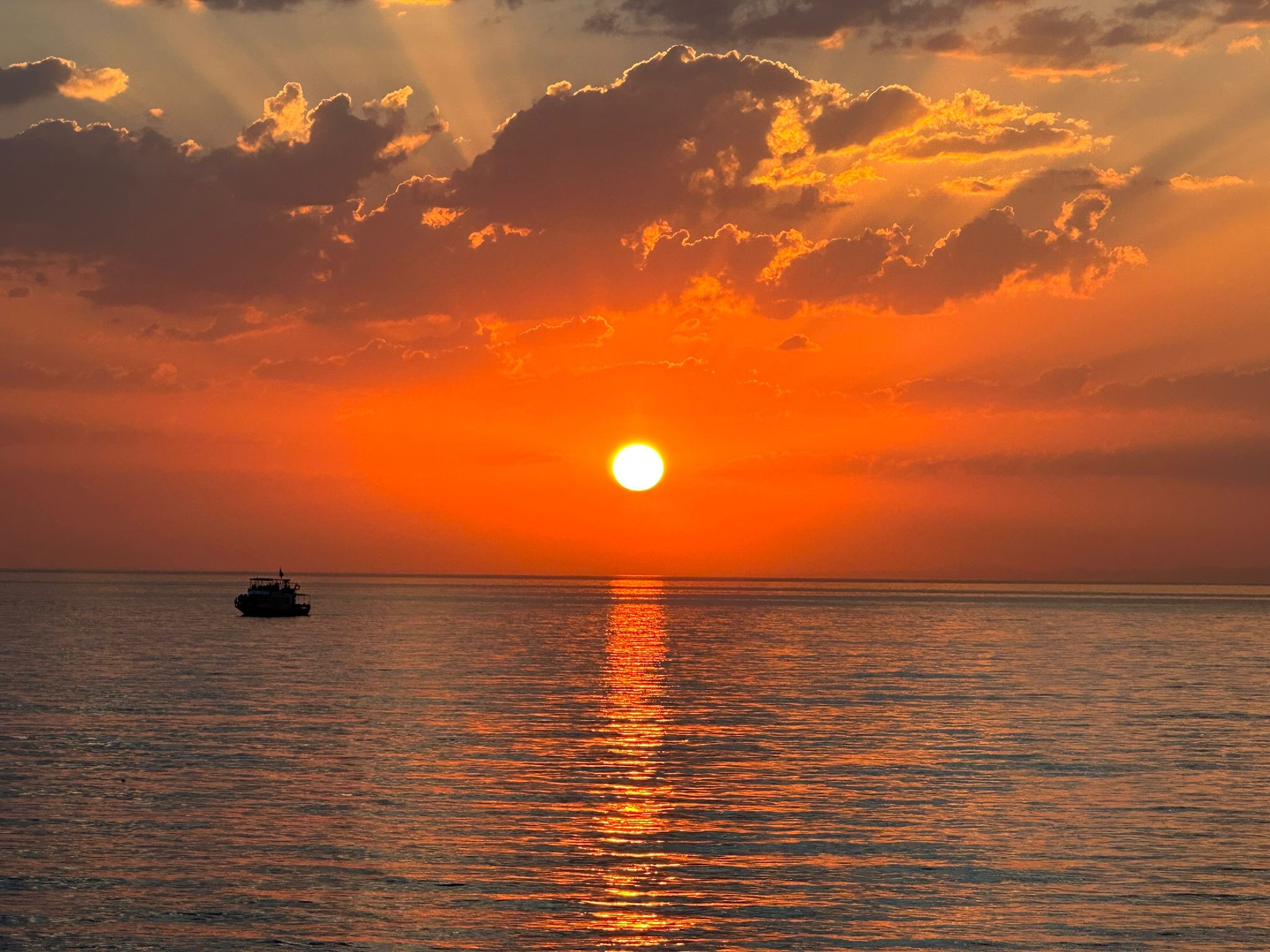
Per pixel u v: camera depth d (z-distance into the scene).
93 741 78.00
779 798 62.28
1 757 71.88
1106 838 55.00
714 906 45.81
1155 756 75.75
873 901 46.38
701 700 104.06
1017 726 89.44
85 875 48.59
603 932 43.25
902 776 68.50
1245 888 48.19
